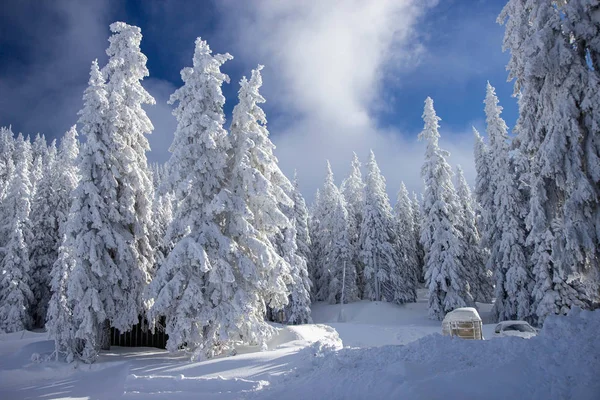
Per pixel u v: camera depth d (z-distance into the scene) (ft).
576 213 46.37
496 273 113.19
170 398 42.63
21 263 115.85
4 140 277.64
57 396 51.78
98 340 71.31
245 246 72.33
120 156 76.07
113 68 80.74
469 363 31.37
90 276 68.33
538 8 51.93
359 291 175.01
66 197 129.18
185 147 68.74
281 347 66.03
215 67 74.13
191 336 63.57
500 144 111.34
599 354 27.30
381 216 162.20
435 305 122.42
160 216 108.78
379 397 28.14
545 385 25.41
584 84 46.62
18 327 110.42
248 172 70.03
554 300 87.71
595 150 46.62
